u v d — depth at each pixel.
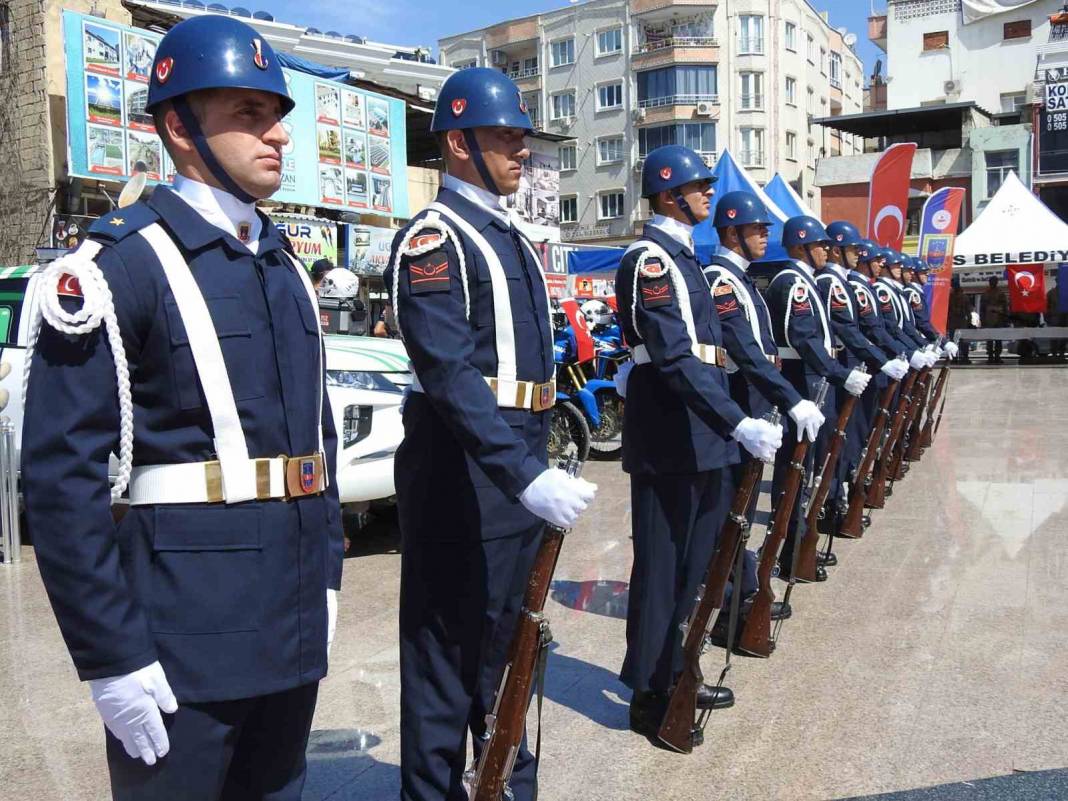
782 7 41.47
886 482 7.94
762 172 41.25
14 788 3.21
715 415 3.45
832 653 4.40
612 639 4.65
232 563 1.89
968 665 4.21
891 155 15.63
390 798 3.13
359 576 5.70
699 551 3.76
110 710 1.76
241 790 2.07
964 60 39.66
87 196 12.35
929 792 3.14
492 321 2.67
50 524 1.73
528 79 45.06
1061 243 20.45
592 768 3.36
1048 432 11.01
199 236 1.91
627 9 41.62
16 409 6.29
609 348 9.80
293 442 1.98
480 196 2.77
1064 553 5.95
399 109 14.94
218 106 1.92
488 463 2.44
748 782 3.24
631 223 42.16
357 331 8.18
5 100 12.43
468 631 2.73
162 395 1.86
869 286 7.76
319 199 13.60
